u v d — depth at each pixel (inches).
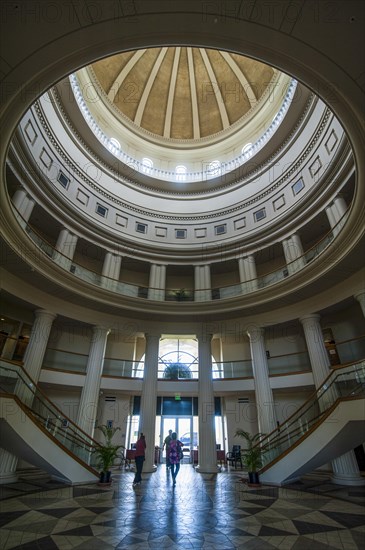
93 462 348.5
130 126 715.4
